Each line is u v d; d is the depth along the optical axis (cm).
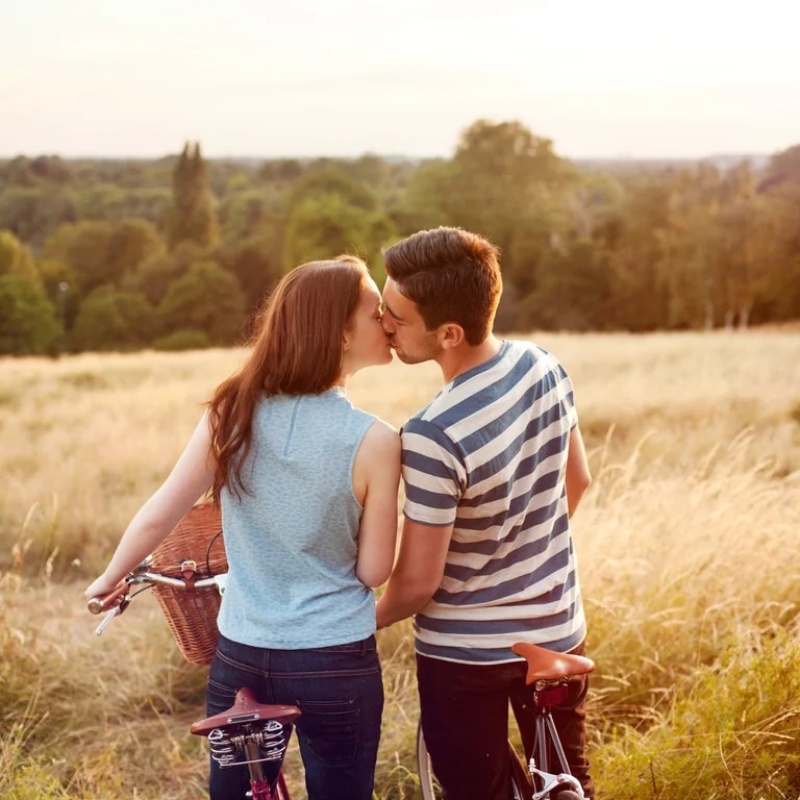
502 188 6669
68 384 1848
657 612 379
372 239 5888
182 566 228
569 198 7062
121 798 334
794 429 961
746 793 282
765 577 409
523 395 215
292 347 200
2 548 659
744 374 1349
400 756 341
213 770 218
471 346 213
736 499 466
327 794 207
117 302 6756
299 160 16738
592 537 435
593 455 837
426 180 6731
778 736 290
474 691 220
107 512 729
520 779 235
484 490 207
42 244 11650
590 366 1742
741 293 5284
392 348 216
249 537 205
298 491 199
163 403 1402
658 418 1035
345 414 201
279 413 201
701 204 6028
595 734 342
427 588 210
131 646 456
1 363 2500
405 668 411
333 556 204
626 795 283
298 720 204
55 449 994
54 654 431
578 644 229
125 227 8488
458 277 204
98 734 385
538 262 6391
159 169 17075
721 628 388
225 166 17662
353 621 203
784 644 325
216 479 203
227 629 208
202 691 424
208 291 6669
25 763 351
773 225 5278
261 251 7444
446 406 206
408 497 204
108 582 209
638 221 6212
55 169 16375
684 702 313
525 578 219
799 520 455
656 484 525
